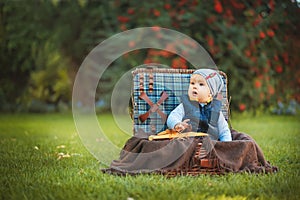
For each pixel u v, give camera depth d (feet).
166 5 29.94
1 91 38.09
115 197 10.23
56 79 38.52
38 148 17.95
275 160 15.06
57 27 37.14
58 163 14.64
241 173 12.29
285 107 29.99
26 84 38.55
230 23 28.22
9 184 11.51
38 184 11.48
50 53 37.37
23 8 36.52
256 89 28.22
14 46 36.09
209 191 10.67
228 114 14.12
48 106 39.24
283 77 29.27
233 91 28.76
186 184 11.19
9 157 15.60
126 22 31.30
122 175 12.30
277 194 10.52
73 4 35.99
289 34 28.73
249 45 27.94
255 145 12.92
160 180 11.53
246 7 28.68
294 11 28.43
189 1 29.48
